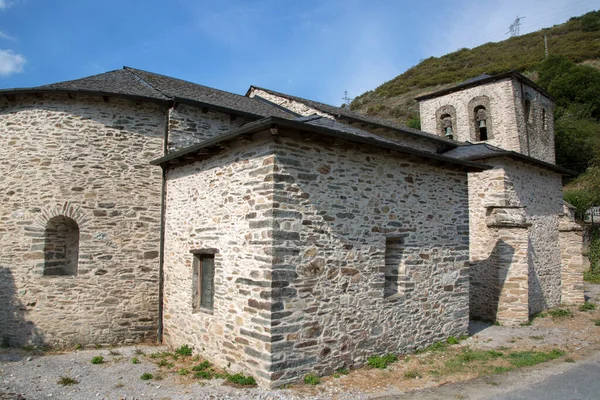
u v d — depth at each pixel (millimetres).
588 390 5801
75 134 8633
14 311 8258
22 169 8531
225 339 6512
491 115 18781
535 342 8578
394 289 7590
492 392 5734
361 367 6660
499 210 10805
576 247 13562
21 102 8750
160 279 8695
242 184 6410
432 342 8000
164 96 9023
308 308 6020
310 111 13273
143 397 5539
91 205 8516
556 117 33219
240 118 10102
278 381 5656
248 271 6098
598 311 12172
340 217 6551
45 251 8438
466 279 8852
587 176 26094
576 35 51219
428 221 8078
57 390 5824
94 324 8297
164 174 8914
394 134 13453
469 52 59031
